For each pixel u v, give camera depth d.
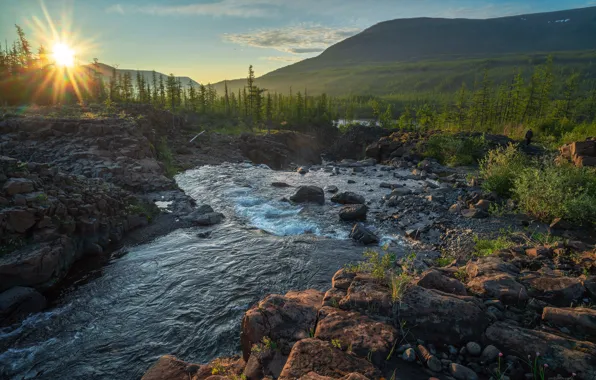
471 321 4.36
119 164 19.67
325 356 3.94
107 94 76.44
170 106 92.44
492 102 68.56
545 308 4.66
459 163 24.89
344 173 24.94
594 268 6.58
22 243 9.70
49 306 8.59
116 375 6.32
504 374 3.74
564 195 11.51
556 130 36.47
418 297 4.79
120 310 8.38
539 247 7.96
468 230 11.84
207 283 9.56
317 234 13.09
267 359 4.35
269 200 17.98
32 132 22.59
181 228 14.05
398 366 3.90
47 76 62.12
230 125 81.00
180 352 6.90
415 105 199.75
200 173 25.67
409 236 12.39
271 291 9.09
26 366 6.53
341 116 187.75
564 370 3.64
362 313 4.79
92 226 11.70
